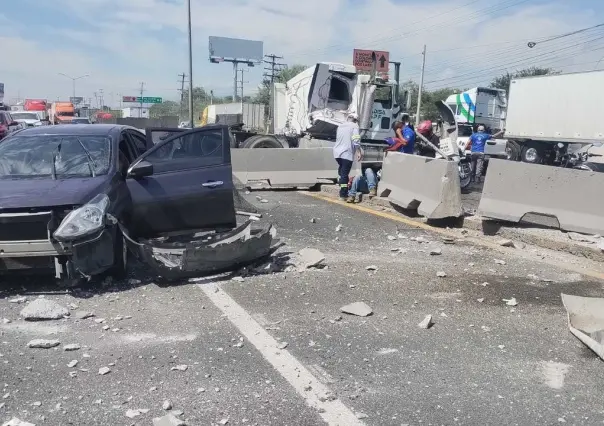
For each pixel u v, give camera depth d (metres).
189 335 4.67
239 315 5.13
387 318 5.12
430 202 9.28
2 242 5.41
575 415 3.54
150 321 4.98
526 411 3.57
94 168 6.45
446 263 7.01
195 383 3.85
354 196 11.54
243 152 13.19
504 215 8.43
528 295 5.82
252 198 11.95
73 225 5.42
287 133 17.27
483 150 16.89
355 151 11.52
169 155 6.70
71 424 3.34
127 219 6.36
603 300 5.48
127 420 3.39
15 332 4.71
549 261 7.14
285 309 5.30
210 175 6.80
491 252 7.57
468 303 5.55
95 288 5.88
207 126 6.99
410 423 3.40
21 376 3.93
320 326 4.90
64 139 6.89
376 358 4.28
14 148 6.75
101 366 4.09
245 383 3.86
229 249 6.28
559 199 8.11
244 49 71.50
